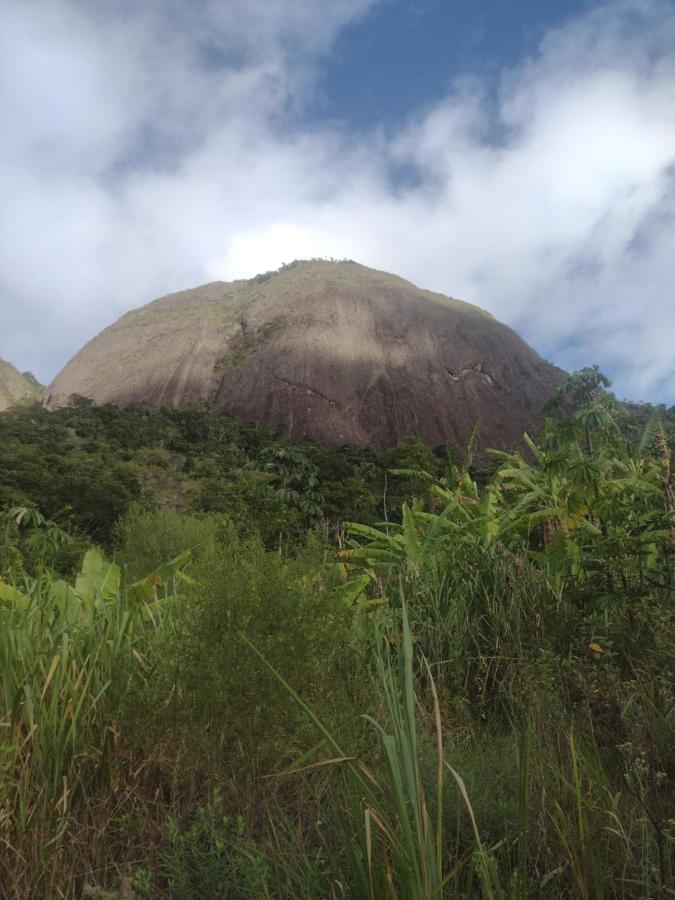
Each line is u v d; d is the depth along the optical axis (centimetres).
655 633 226
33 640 207
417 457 6444
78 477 4491
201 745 187
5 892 153
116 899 140
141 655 229
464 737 240
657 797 163
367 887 135
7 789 164
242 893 148
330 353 18650
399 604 343
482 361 19250
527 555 368
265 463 2773
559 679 229
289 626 203
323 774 186
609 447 459
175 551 1195
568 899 146
